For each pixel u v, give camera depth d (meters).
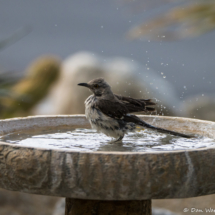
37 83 17.16
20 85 17.05
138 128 9.05
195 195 5.55
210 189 5.62
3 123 8.09
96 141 7.92
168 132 7.75
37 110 16.77
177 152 5.27
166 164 5.21
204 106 19.16
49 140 7.75
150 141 7.93
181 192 5.41
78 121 9.10
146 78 16.30
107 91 8.38
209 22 11.17
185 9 11.52
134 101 8.84
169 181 5.28
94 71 16.41
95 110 8.18
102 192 5.27
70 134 8.40
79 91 16.39
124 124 8.11
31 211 12.48
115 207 6.64
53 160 5.27
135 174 5.18
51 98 17.23
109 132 8.12
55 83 17.38
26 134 8.17
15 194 13.20
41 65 17.58
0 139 7.57
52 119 8.89
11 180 5.58
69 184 5.29
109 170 5.16
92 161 5.17
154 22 11.77
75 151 5.23
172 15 11.54
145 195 5.32
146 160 5.17
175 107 16.25
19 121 8.40
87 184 5.24
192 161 5.32
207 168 5.43
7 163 5.50
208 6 11.27
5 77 11.51
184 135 7.64
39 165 5.32
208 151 5.43
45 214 12.37
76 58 17.41
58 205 11.94
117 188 5.23
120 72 16.09
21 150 5.41
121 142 7.90
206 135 8.26
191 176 5.36
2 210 12.30
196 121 8.53
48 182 5.36
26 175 5.42
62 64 17.91
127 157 5.15
